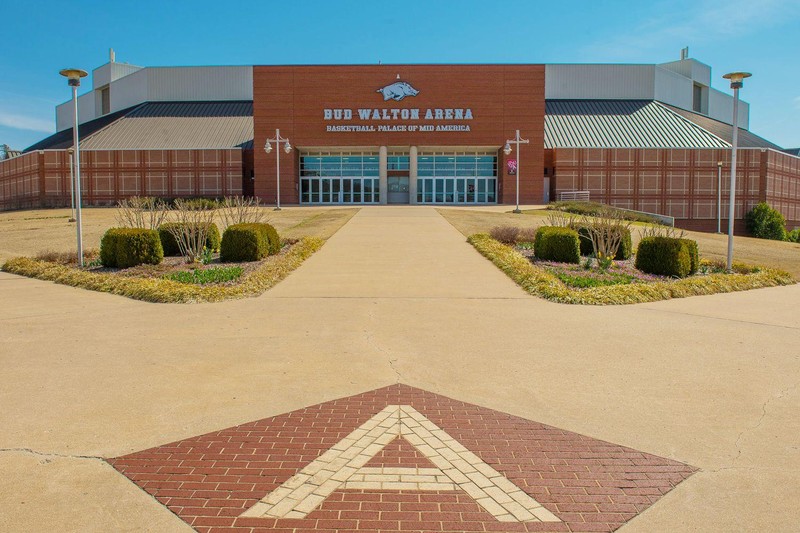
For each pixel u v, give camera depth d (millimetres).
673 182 51781
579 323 9344
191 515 3787
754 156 51594
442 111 51156
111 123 61000
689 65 73188
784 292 13117
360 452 4668
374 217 30828
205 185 53156
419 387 6223
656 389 6207
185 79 67375
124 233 15320
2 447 4742
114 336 8391
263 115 51312
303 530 3635
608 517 3799
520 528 3678
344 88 51219
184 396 5926
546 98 65375
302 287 12617
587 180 51719
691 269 15258
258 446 4766
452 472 4359
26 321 9391
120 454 4625
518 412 5535
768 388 6258
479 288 12516
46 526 3664
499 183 52406
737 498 4031
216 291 11336
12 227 29875
